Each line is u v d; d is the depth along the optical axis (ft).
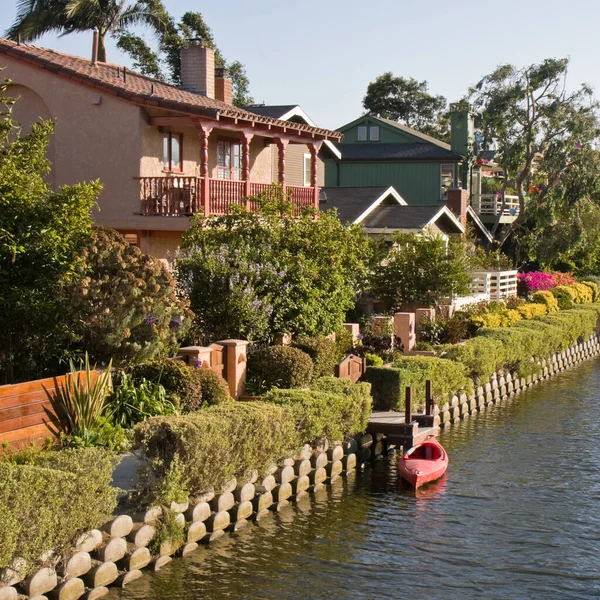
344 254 84.99
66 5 140.15
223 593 44.27
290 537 52.75
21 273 60.29
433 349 97.96
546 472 69.05
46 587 39.27
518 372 107.34
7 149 64.13
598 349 147.64
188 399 61.11
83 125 92.53
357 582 46.57
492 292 142.92
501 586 46.78
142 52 186.19
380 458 72.84
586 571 49.01
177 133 97.04
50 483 39.11
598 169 184.03
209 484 51.52
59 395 54.29
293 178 138.31
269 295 77.05
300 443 61.36
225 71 117.91
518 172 204.33
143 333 61.41
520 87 185.98
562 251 185.37
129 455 54.03
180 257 78.84
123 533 44.73
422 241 115.44
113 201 91.81
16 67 94.53
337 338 84.28
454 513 58.54
